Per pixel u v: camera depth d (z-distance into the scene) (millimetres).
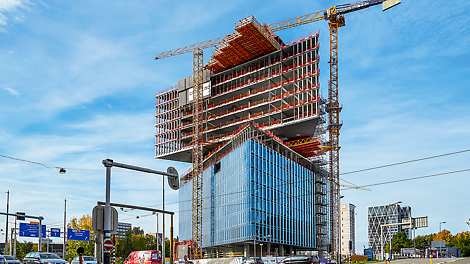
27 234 70625
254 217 83625
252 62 126000
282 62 118062
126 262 49031
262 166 90000
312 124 111750
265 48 119188
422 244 193250
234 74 131250
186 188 130750
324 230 119750
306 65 111875
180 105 141250
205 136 139500
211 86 134875
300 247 106875
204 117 136875
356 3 117875
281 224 93812
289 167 103375
